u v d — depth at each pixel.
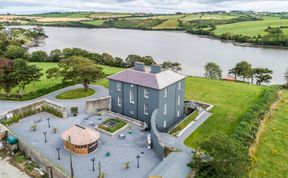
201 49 162.50
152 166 33.41
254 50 154.75
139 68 48.09
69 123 44.47
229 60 129.75
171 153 32.38
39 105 48.50
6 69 54.31
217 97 59.69
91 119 45.97
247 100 57.62
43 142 38.59
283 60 126.94
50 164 31.58
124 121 44.78
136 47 171.62
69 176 29.59
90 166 33.16
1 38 132.88
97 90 62.28
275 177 32.50
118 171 32.34
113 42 193.75
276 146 39.41
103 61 101.12
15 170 33.09
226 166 26.38
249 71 87.12
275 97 58.84
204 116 48.75
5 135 39.84
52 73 61.34
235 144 28.94
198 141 39.38
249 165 28.05
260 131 43.12
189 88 66.31
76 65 58.72
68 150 36.53
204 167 28.64
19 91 59.19
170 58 136.00
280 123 47.06
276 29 181.50
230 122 46.38
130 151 36.72
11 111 45.00
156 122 43.28
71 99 56.19
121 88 47.31
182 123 45.41
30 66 58.41
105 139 39.69
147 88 43.44
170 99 45.97
